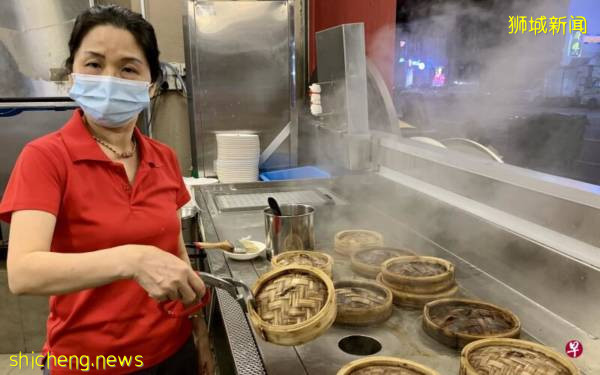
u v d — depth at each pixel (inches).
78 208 41.3
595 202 43.8
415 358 38.4
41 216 37.1
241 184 100.6
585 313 41.7
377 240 62.0
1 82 106.5
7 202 37.3
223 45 125.7
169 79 133.3
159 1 136.5
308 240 61.2
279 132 134.6
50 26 106.0
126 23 42.9
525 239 48.1
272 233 60.1
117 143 47.1
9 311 112.1
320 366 37.6
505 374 33.3
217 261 61.3
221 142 121.7
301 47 151.6
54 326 45.5
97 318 44.5
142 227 44.6
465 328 40.4
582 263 41.8
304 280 41.5
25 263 34.4
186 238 89.8
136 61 43.8
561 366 34.0
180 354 52.0
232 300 50.1
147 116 132.6
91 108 43.2
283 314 38.2
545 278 45.8
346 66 85.5
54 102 109.0
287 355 39.0
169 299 35.5
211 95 128.5
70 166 40.8
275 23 126.6
